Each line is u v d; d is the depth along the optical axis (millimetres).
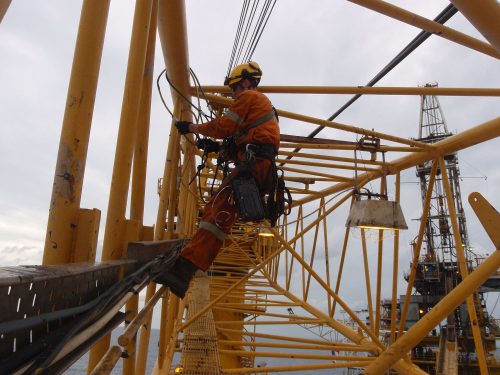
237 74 5148
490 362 37469
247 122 4457
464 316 39281
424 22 4746
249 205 3885
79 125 2732
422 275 46469
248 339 14836
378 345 7945
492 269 3656
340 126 7809
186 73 6188
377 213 5891
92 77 2793
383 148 7898
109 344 3334
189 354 7223
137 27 3740
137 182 4340
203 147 4988
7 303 1484
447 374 12844
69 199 2689
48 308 1882
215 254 4160
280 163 9883
